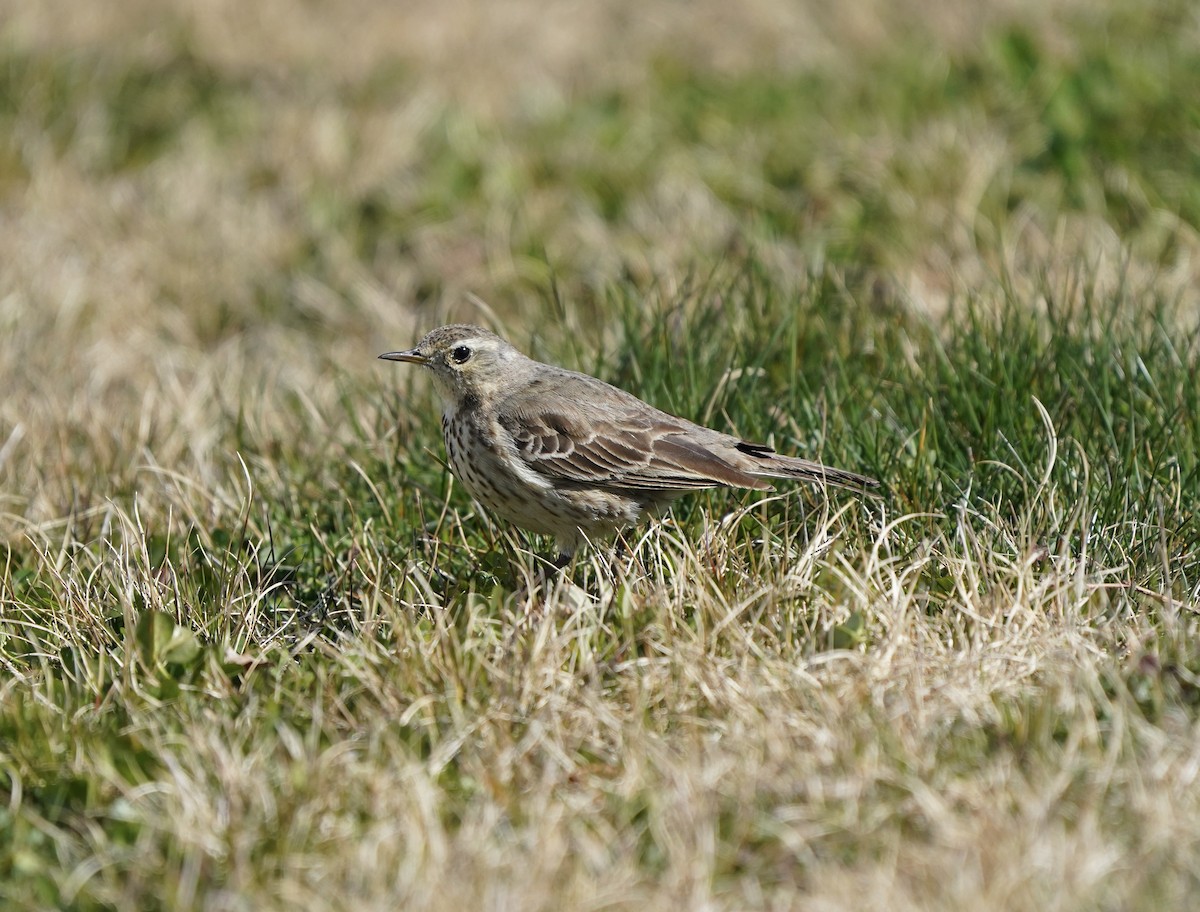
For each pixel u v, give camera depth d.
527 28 24.12
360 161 19.98
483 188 19.38
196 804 8.22
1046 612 9.72
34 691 9.66
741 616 9.86
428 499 12.48
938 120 18.91
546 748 8.68
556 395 11.59
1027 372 12.59
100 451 14.01
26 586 11.55
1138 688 8.92
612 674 9.52
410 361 11.84
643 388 13.06
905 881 7.42
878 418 12.38
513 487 11.52
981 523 10.98
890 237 17.39
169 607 10.77
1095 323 14.32
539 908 7.34
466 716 9.07
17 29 23.08
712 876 7.60
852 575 9.95
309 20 24.23
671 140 20.00
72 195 19.72
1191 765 7.97
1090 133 18.22
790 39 22.44
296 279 18.33
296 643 10.36
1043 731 8.42
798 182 18.73
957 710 8.81
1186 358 12.55
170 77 22.44
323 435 14.00
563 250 18.09
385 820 8.08
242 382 15.28
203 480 13.02
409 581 10.66
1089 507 10.67
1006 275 14.45
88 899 7.82
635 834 7.91
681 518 12.04
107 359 16.73
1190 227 16.78
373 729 8.98
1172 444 11.60
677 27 23.80
